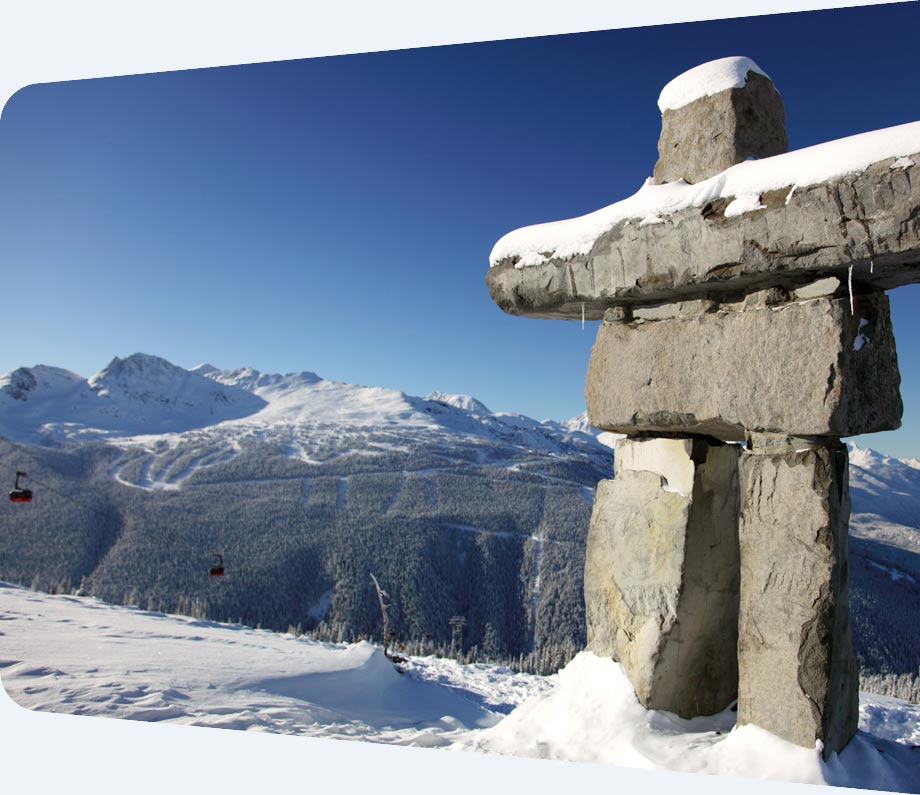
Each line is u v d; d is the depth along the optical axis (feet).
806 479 9.24
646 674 11.06
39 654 24.82
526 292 12.17
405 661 45.29
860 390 9.30
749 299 10.04
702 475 11.25
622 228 10.82
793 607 9.25
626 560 11.68
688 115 11.61
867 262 8.67
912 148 8.18
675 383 10.64
